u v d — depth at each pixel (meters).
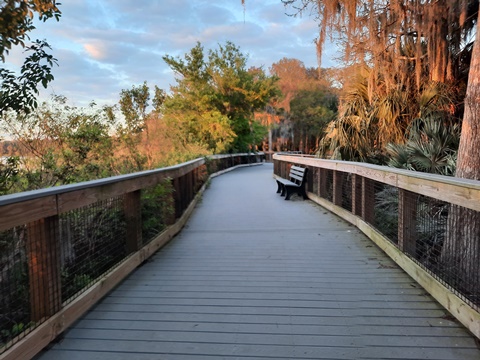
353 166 5.67
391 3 5.73
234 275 3.74
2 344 2.18
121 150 8.03
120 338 2.50
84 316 2.83
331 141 8.49
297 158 9.85
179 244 5.00
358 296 3.17
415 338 2.46
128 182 3.76
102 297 3.18
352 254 4.41
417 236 3.76
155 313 2.88
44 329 2.34
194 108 22.12
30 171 4.79
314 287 3.39
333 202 7.02
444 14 5.43
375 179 4.61
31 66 3.85
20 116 4.95
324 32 6.20
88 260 3.27
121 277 3.57
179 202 6.06
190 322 2.73
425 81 7.04
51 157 5.11
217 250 4.69
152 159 10.49
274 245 4.88
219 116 21.16
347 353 2.29
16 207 2.08
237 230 5.81
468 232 2.99
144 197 4.45
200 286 3.45
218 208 7.97
